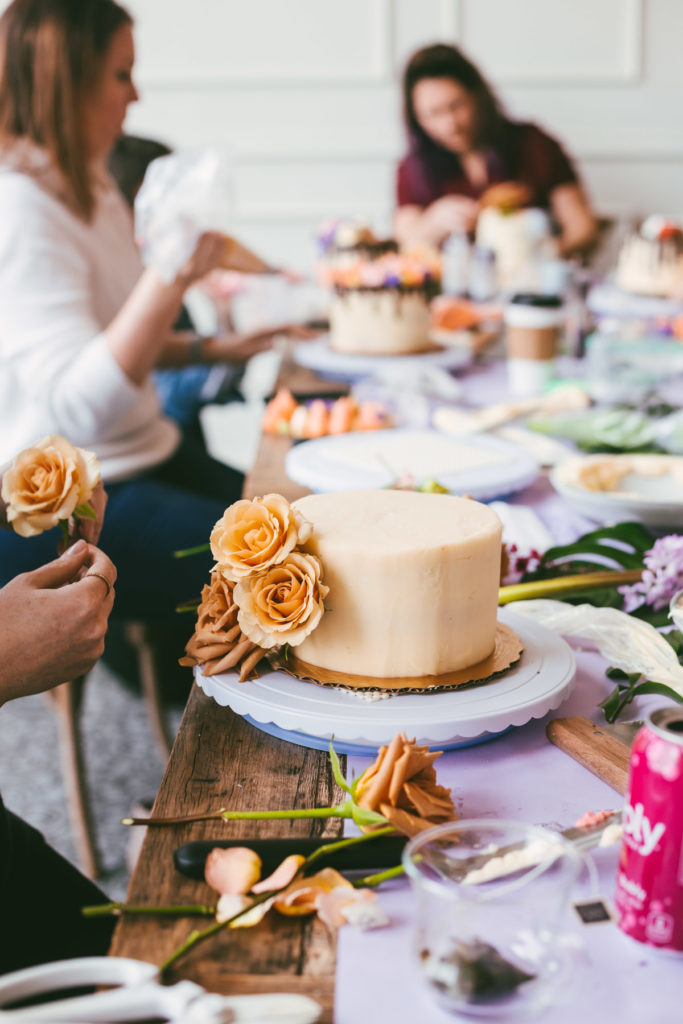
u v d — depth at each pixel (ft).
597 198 12.19
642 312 7.78
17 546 4.75
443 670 2.30
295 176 12.14
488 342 7.34
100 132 5.31
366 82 11.78
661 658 2.54
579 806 2.02
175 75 11.78
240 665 2.38
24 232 4.96
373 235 8.16
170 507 5.09
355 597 2.23
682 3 11.48
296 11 11.57
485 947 1.49
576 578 2.95
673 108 11.87
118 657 6.23
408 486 3.57
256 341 6.91
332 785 2.09
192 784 2.09
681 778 1.52
